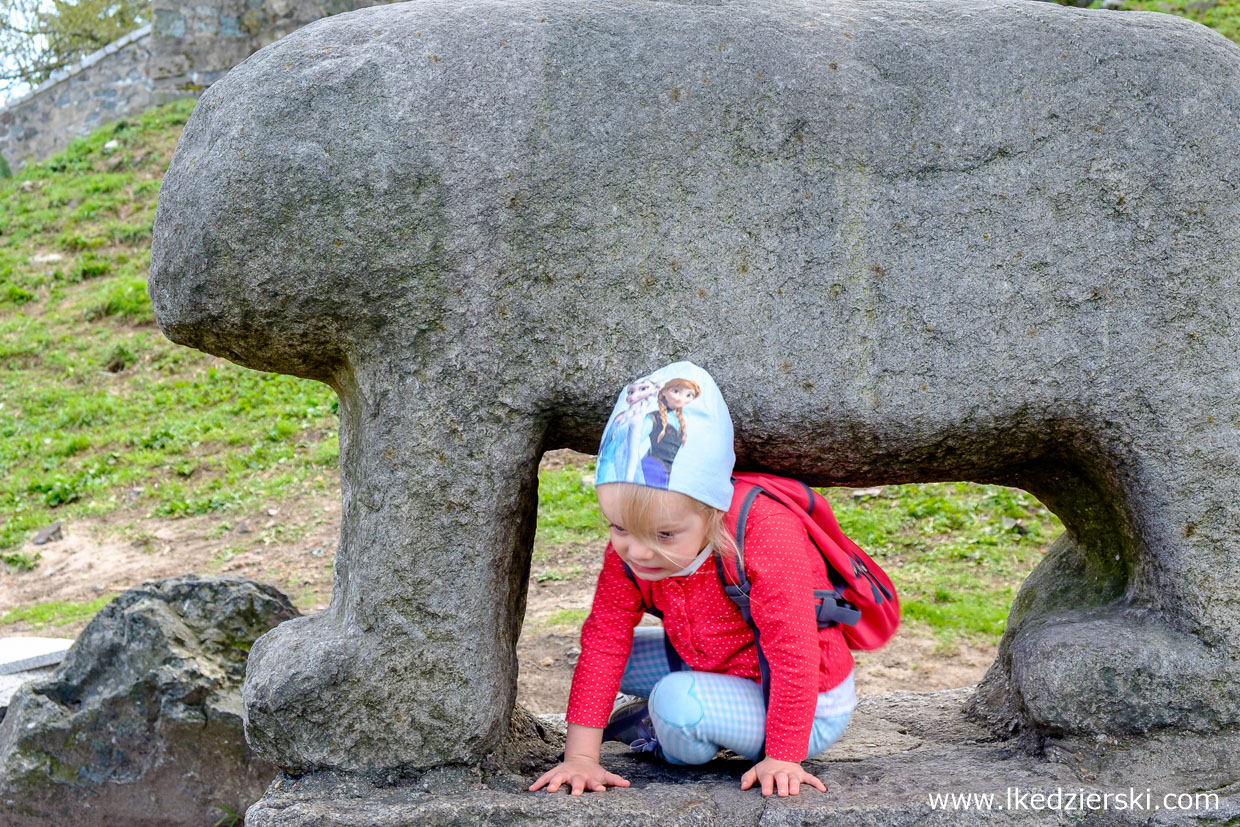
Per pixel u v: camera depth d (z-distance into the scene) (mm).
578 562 4676
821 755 2080
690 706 1837
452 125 1727
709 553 1795
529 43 1753
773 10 1838
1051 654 1849
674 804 1726
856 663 3447
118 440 6855
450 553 1782
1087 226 1790
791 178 1763
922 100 1779
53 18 13547
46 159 11664
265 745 1802
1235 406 1814
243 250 1717
